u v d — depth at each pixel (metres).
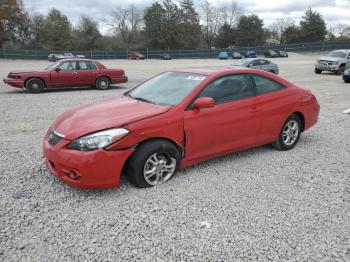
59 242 3.34
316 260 3.14
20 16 77.25
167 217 3.79
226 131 5.05
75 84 15.35
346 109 10.66
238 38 93.56
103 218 3.76
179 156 4.65
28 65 39.34
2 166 5.18
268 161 5.56
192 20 86.62
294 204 4.14
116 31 89.88
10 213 3.83
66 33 80.50
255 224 3.69
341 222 3.77
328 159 5.75
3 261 3.06
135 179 4.34
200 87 4.86
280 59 55.97
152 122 4.31
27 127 7.82
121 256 3.15
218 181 4.73
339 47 70.19
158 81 5.52
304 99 6.20
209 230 3.57
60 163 4.06
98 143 4.00
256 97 5.46
